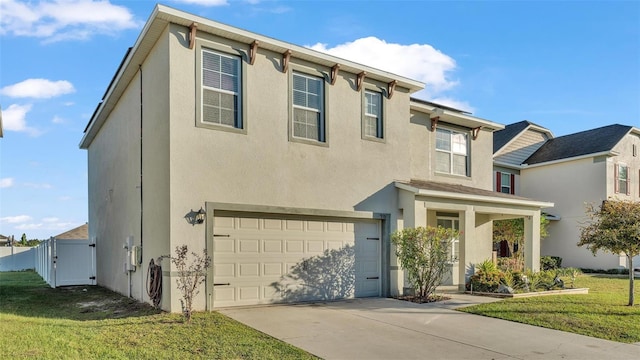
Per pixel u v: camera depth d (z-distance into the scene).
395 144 13.30
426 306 10.68
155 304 9.66
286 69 11.20
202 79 9.95
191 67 9.76
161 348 6.50
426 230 11.71
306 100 11.63
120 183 13.34
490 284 12.82
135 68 11.68
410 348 6.89
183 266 8.95
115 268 13.65
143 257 10.88
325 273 11.64
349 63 12.13
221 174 10.01
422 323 8.73
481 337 7.66
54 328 7.71
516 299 11.60
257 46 10.66
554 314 9.39
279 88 11.07
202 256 9.58
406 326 8.44
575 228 24.45
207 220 9.71
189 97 9.69
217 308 9.81
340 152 12.06
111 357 5.97
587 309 9.94
